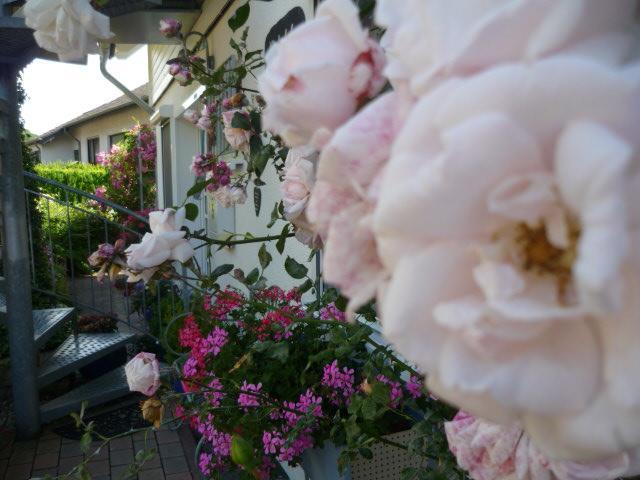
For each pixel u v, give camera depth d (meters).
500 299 0.11
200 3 2.10
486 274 0.11
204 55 2.25
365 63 0.16
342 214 0.15
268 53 0.18
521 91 0.10
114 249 0.73
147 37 2.06
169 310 2.19
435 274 0.12
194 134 3.14
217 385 0.94
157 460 1.55
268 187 1.67
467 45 0.11
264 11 1.56
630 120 0.10
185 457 1.56
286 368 0.97
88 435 0.77
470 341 0.11
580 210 0.10
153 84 3.87
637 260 0.10
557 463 0.21
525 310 0.11
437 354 0.12
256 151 0.81
